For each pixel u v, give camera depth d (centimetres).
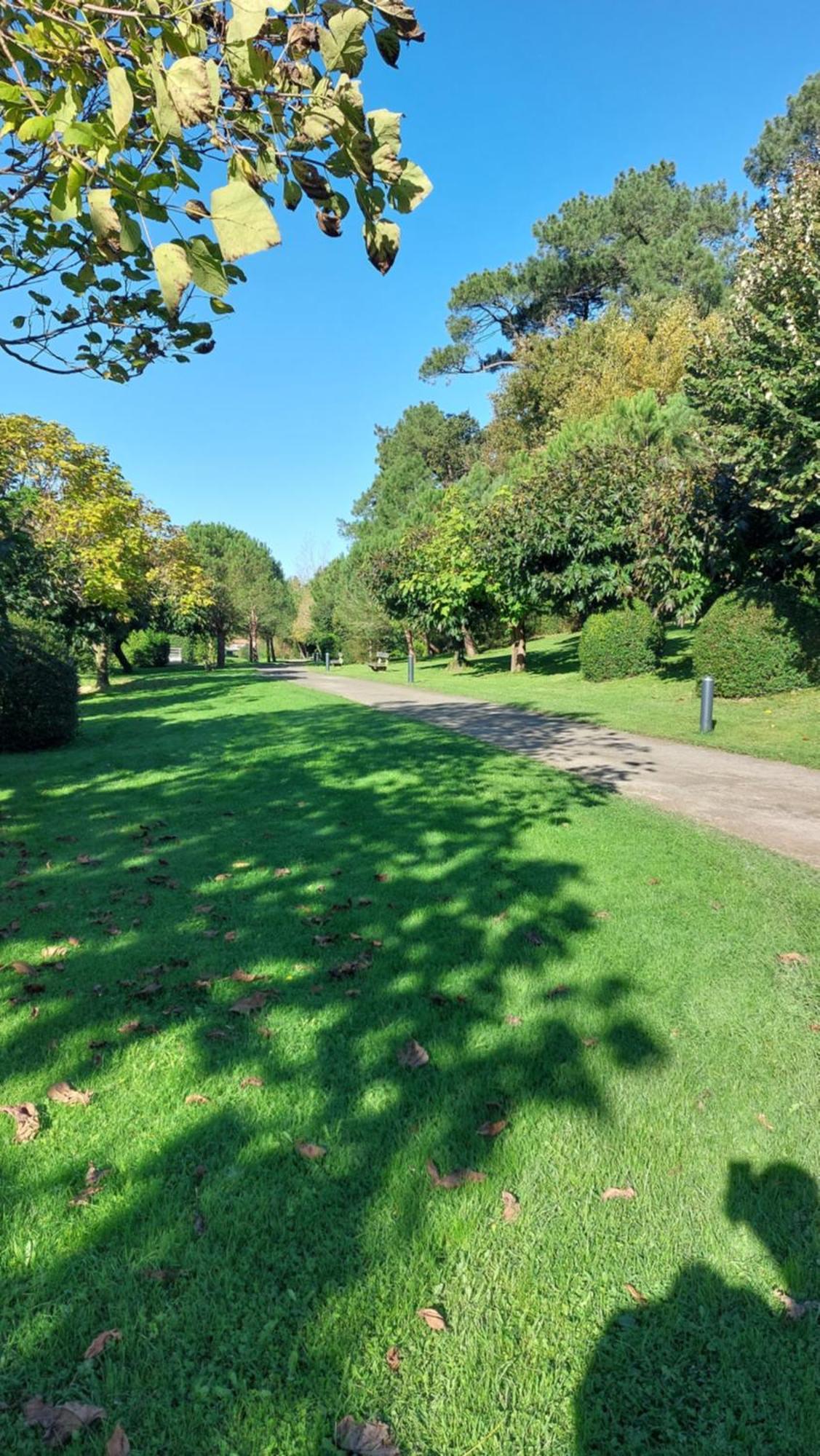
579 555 1767
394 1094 268
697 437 1511
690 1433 160
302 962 371
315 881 487
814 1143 245
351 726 1223
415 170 158
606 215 3997
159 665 5459
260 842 579
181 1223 211
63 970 366
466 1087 271
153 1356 174
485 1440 158
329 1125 251
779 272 1165
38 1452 154
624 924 411
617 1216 215
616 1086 273
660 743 995
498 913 426
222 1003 332
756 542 1403
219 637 4703
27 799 772
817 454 1084
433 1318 183
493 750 938
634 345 2986
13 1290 191
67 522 1977
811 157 3669
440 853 532
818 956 374
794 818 627
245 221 129
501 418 4028
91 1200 219
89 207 144
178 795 765
